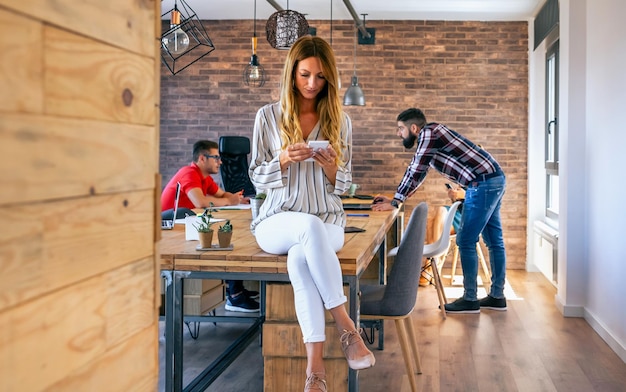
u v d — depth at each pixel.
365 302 2.94
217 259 2.36
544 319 4.83
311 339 2.24
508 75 7.41
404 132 5.21
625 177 3.77
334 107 2.57
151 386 1.05
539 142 7.29
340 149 2.64
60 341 0.80
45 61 0.75
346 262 2.34
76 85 0.81
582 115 4.82
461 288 6.21
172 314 2.40
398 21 7.49
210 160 5.56
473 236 4.98
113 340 0.93
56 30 0.77
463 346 4.11
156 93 1.04
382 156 7.55
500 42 7.41
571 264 4.89
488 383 3.40
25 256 0.73
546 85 7.10
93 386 0.88
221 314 4.59
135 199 0.98
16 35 0.70
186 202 5.39
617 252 3.95
